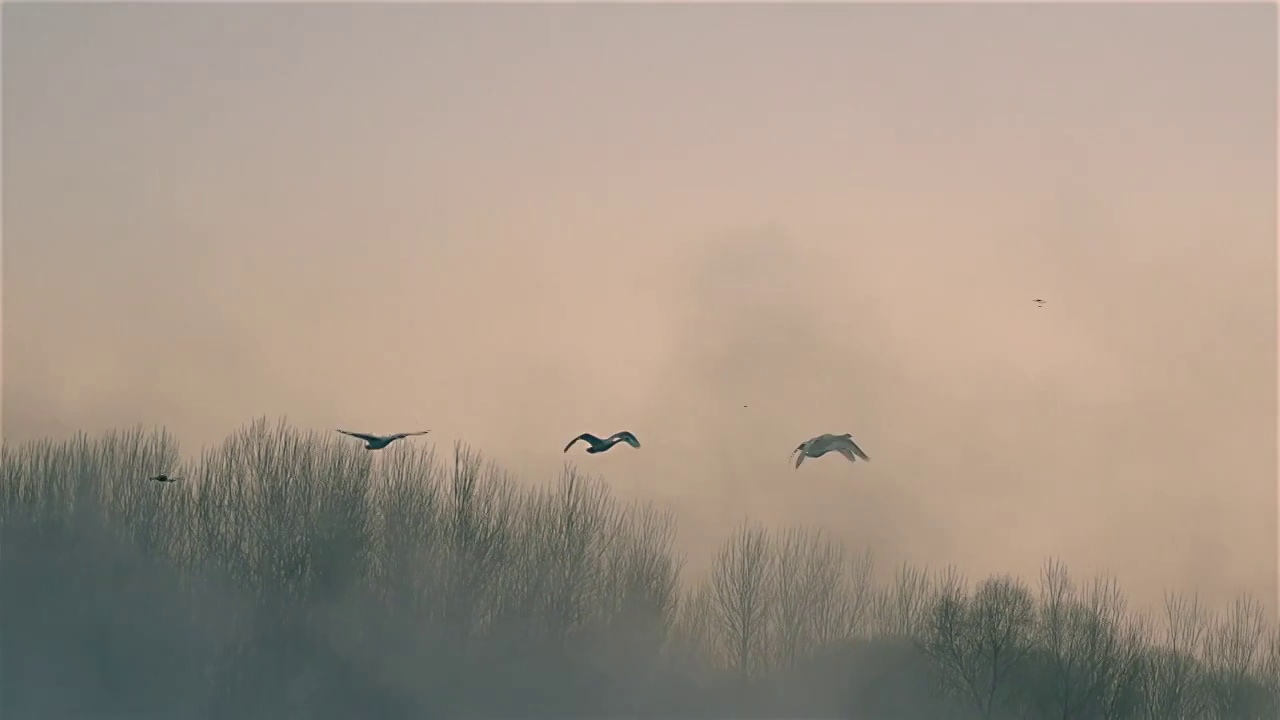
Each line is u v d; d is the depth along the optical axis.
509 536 68.94
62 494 65.56
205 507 67.56
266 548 65.81
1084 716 64.50
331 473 68.19
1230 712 67.81
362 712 63.50
